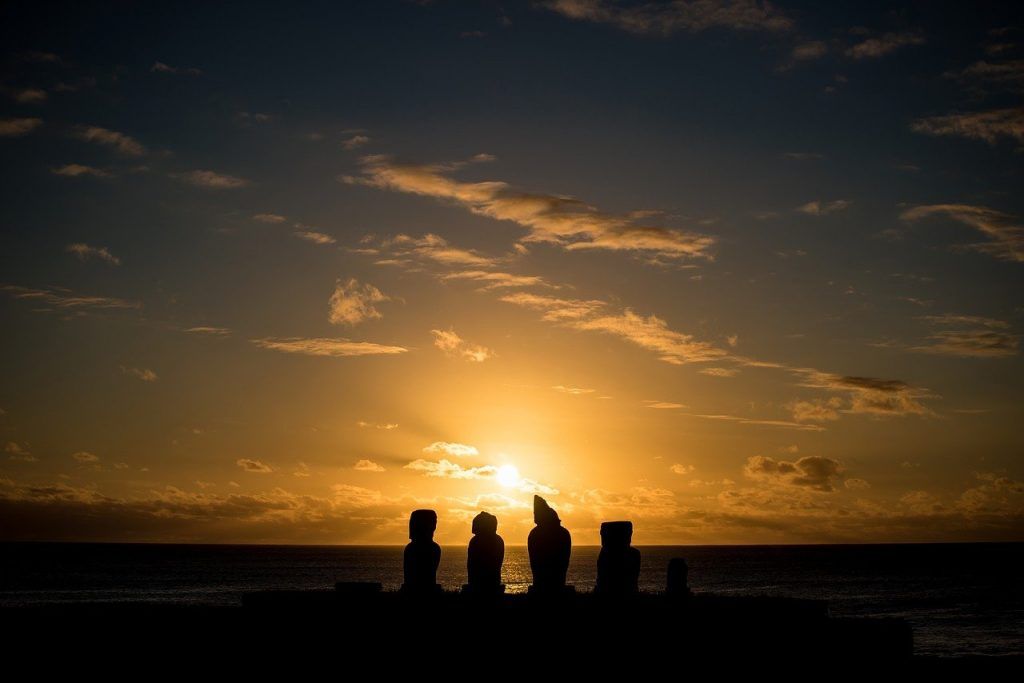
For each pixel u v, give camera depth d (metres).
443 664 25.16
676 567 31.27
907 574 159.75
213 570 162.25
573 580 140.62
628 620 26.33
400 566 186.25
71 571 149.50
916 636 63.31
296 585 115.62
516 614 26.67
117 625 30.22
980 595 106.06
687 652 25.61
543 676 24.62
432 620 26.31
